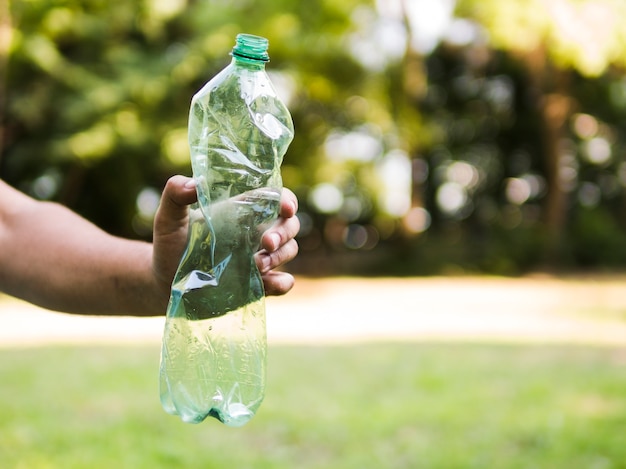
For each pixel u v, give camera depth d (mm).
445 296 15859
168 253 1576
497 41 18844
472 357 8336
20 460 4570
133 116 18141
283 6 18672
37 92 17984
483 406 6008
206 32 18484
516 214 26328
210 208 1505
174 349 1472
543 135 24578
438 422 5559
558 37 17031
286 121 1573
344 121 22531
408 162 23844
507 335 10180
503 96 25531
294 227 1557
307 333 10469
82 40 18516
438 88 25438
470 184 26797
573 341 9578
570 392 6477
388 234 25953
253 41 1536
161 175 21344
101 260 1746
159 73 18203
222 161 1521
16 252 1818
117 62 18234
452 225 26719
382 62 21375
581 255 22875
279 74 19906
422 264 22516
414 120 21906
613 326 11016
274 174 1543
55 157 18047
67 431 5180
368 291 17172
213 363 1484
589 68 17203
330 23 19141
